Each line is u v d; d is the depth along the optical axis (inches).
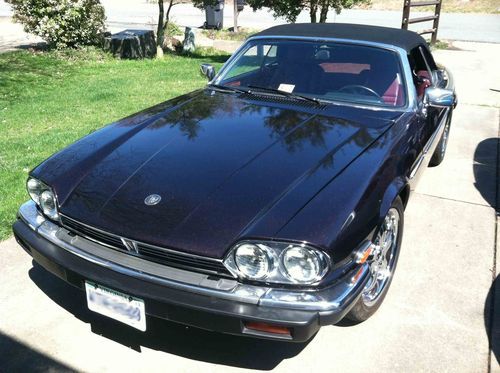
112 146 116.6
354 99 135.6
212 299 86.7
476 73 385.7
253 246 85.0
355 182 98.8
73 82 356.8
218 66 409.7
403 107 133.6
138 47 463.5
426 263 136.6
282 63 148.6
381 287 116.2
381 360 102.7
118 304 95.1
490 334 110.0
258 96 141.2
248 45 160.4
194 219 90.5
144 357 103.3
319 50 146.9
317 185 96.9
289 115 127.3
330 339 108.7
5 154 207.3
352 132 119.2
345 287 88.4
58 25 444.1
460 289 125.6
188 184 98.6
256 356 104.2
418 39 161.6
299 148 110.6
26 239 105.4
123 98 304.3
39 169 110.9
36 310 116.1
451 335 109.7
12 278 127.3
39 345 105.9
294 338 85.8
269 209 90.6
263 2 433.1
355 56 142.5
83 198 100.1
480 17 774.5
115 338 108.3
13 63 406.0
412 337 109.1
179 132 120.4
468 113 281.4
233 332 87.6
